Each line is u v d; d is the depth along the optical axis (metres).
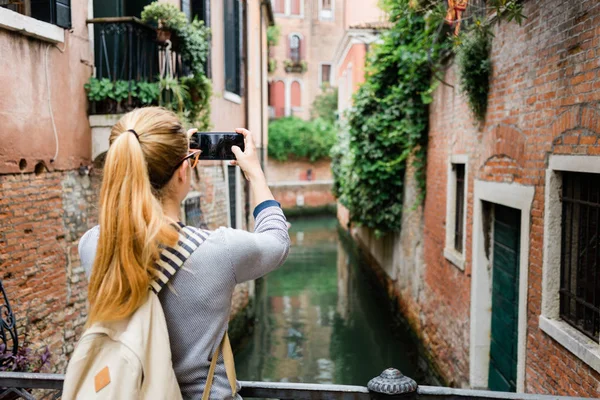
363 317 11.74
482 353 6.14
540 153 4.38
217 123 9.71
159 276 1.10
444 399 1.63
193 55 6.82
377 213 10.90
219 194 9.82
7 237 4.36
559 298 4.20
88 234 1.25
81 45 5.51
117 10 6.95
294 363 9.12
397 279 11.24
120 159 1.12
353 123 10.49
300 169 36.12
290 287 14.62
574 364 3.76
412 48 8.37
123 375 1.02
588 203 3.78
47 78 4.91
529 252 4.62
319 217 32.59
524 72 4.71
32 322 4.66
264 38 18.75
